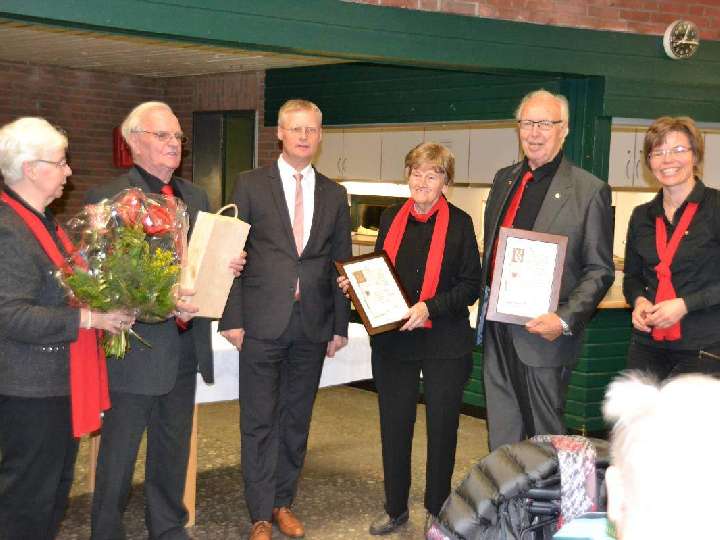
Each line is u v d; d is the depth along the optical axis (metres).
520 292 3.25
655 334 3.59
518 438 3.46
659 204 3.67
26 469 2.78
